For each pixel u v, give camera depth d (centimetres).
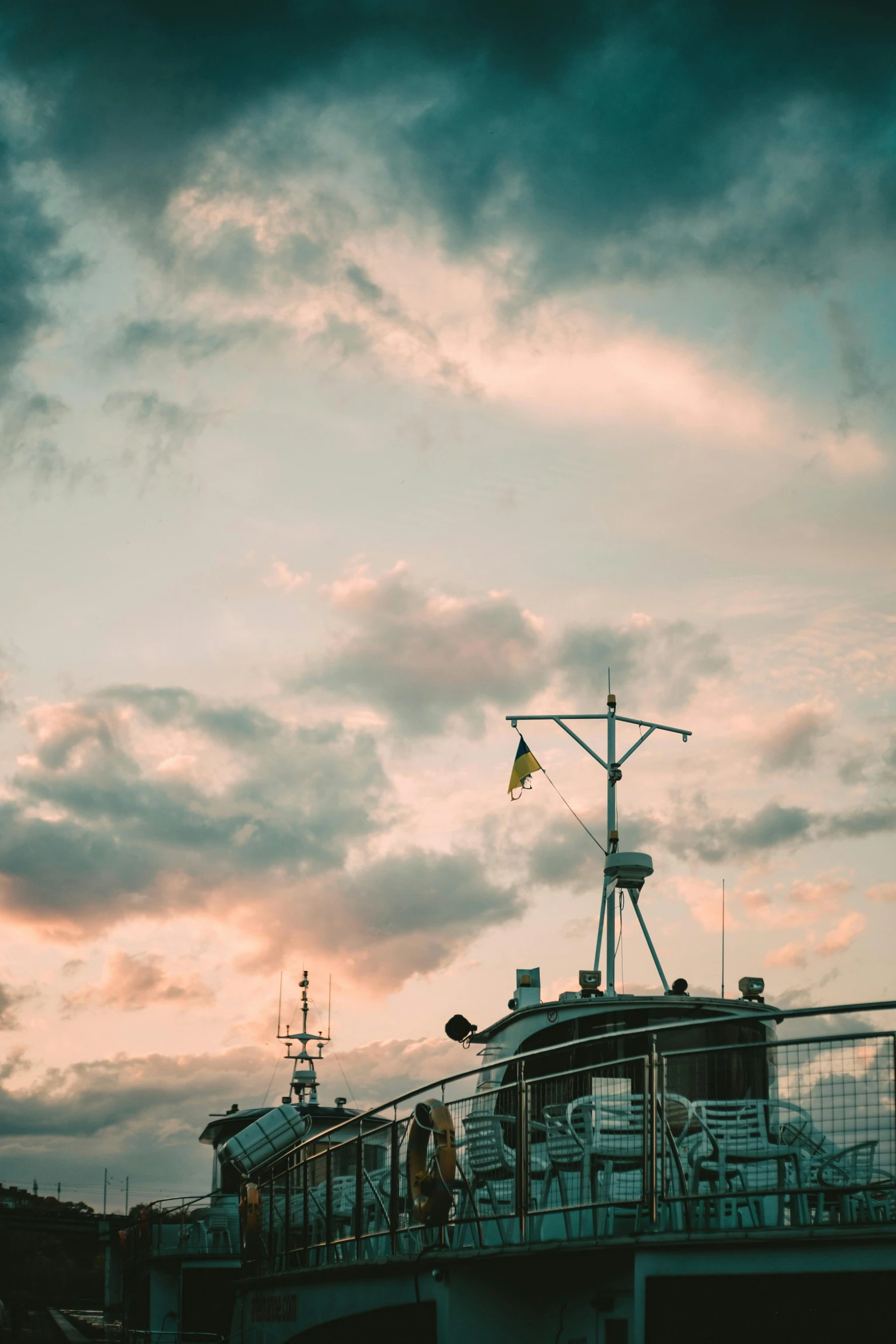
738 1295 997
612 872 2016
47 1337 5034
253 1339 2086
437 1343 1301
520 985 1872
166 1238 3356
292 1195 2050
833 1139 1003
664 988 1916
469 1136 1348
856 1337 945
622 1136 1188
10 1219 6769
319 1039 4066
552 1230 1309
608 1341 1165
